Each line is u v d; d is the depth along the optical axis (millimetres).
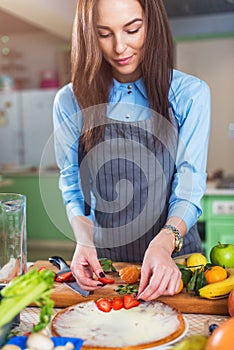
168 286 1106
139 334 977
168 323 1022
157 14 1343
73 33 1418
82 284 1229
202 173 1447
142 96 1487
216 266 1280
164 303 1129
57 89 5945
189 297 1205
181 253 1589
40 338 848
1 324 840
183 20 4094
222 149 4211
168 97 1468
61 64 6055
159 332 982
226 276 1244
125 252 1586
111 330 997
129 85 1480
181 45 4160
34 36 6145
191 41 4133
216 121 4188
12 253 1140
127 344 928
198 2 3576
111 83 1476
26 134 6074
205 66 4141
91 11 1292
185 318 1100
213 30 4047
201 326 1082
